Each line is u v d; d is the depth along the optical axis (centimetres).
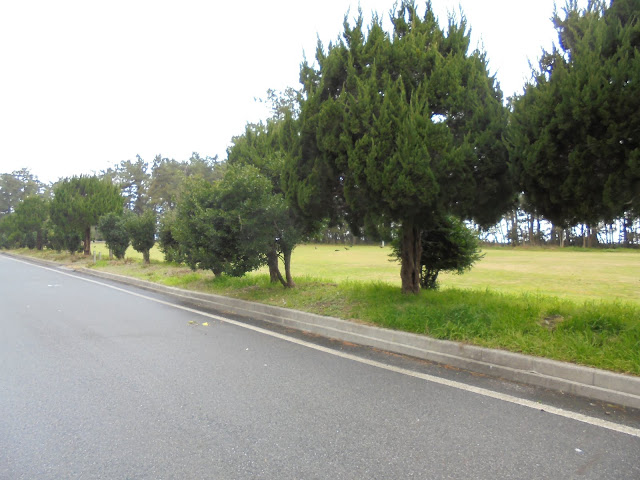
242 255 957
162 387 475
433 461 316
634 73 456
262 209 885
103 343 665
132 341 676
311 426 377
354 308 742
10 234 4178
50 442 354
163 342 668
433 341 557
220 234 930
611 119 476
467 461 315
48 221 2986
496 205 685
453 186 628
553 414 388
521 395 433
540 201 584
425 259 888
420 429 366
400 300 747
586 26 524
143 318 863
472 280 1738
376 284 945
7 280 1645
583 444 335
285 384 478
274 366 542
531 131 554
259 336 700
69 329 764
